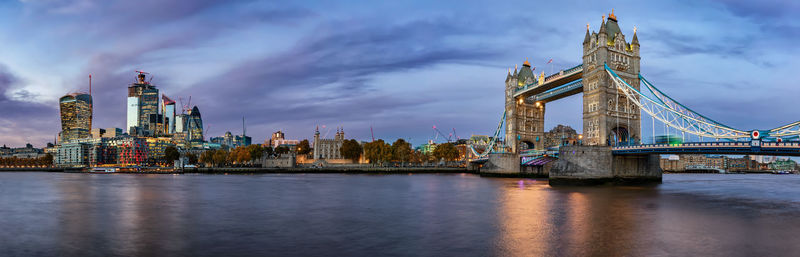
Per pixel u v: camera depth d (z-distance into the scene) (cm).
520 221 4538
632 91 10875
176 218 4806
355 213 5172
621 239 3622
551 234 3838
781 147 6712
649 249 3272
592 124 10788
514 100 15150
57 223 4516
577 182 9619
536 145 15575
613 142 10669
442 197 7038
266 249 3325
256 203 6222
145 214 5128
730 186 9919
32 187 9856
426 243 3509
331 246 3425
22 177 16388
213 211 5366
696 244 3438
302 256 3122
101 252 3291
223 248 3372
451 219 4691
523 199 6669
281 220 4650
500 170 14612
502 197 7000
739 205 5859
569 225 4281
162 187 9706
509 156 14650
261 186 9906
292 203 6209
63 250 3356
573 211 5266
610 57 10688
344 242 3559
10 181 12850
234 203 6225
